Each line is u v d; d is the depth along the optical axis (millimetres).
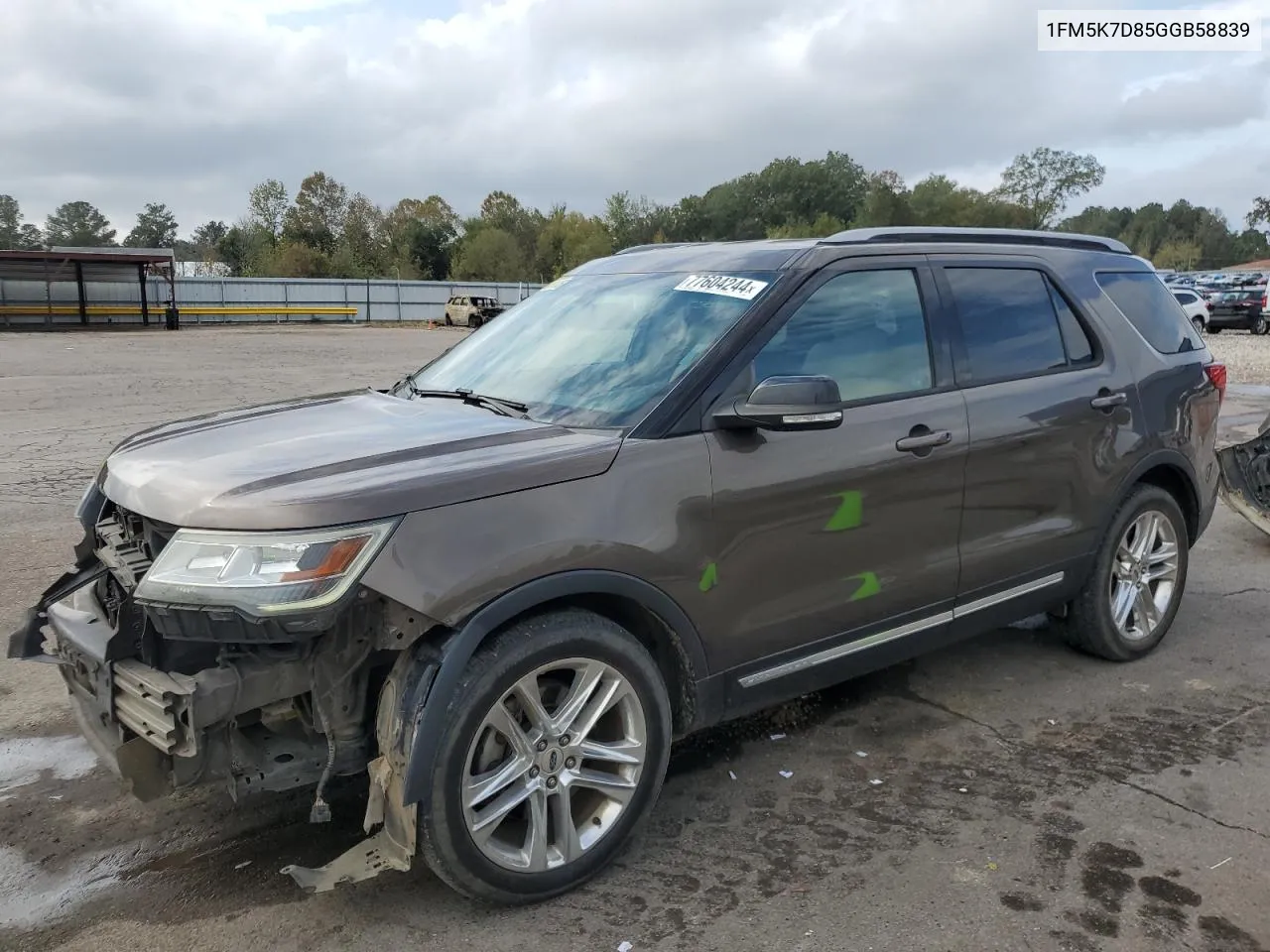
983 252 4059
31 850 3131
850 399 3432
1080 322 4316
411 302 54250
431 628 2633
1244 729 3973
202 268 82062
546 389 3432
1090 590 4422
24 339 33188
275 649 2582
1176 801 3402
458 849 2635
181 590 2443
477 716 2625
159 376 19297
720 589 3086
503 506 2664
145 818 3324
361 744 2717
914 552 3592
